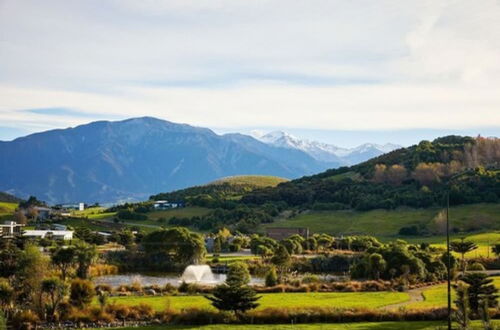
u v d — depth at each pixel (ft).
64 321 208.95
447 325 202.59
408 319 217.36
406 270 345.72
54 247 436.35
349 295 284.00
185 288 301.63
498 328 190.49
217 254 517.55
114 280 370.32
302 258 466.29
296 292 298.76
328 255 477.77
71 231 652.89
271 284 317.83
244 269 333.21
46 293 226.38
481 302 215.51
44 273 250.98
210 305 240.73
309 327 202.69
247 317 212.23
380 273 362.94
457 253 470.80
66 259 323.37
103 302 224.74
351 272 385.70
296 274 411.34
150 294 285.43
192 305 243.60
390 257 365.20
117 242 573.74
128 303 244.83
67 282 236.43
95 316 213.05
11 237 530.68
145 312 220.84
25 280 235.20
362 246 531.91
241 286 220.84
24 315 206.08
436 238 622.95
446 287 321.93
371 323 210.59
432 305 244.01
